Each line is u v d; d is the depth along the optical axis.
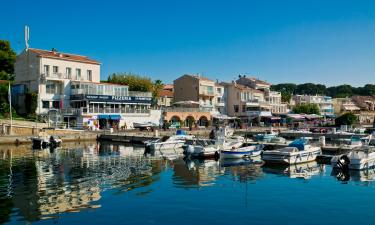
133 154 46.56
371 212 20.78
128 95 82.25
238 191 25.61
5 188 26.20
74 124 71.56
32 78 74.75
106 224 18.80
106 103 76.69
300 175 31.80
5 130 60.25
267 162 38.81
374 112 140.00
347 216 20.12
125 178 30.00
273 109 115.69
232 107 105.00
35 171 33.09
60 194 24.53
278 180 29.53
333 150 43.22
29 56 75.50
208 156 42.59
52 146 54.56
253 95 107.56
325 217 19.95
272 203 22.56
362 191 25.64
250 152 42.56
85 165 36.81
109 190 25.69
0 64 88.19
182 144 52.84
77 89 74.94
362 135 60.84
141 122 81.31
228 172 33.28
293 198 23.75
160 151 49.88
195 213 20.56
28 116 69.25
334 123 93.00
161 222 19.11
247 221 19.30
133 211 20.88
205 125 93.81
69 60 77.31
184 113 88.69
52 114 70.00
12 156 43.34
